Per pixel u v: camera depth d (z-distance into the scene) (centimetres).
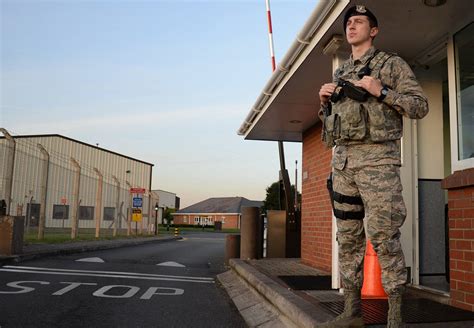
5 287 638
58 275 779
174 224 8788
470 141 438
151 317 486
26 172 1966
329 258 762
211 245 2134
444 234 550
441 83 571
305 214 929
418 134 555
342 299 454
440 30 485
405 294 488
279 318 446
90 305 536
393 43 519
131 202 2522
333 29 492
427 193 552
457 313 384
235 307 563
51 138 3675
